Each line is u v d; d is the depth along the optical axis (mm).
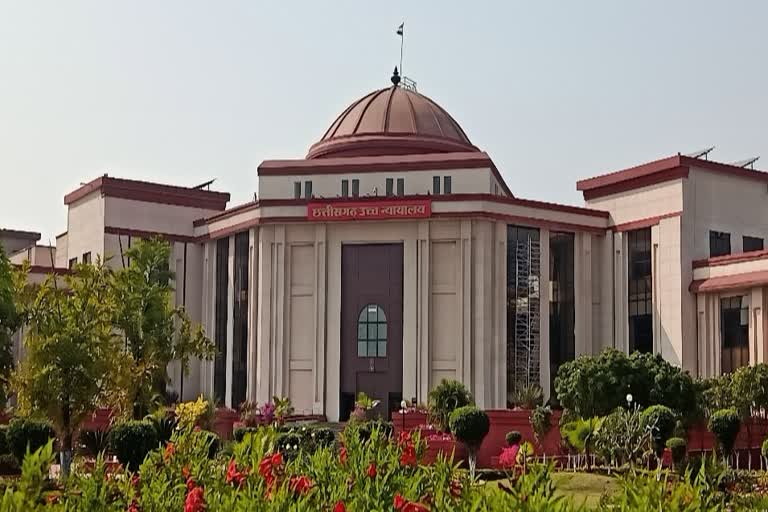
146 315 41500
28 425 29859
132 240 55531
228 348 53594
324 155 55906
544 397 49562
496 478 29609
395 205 49562
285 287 50938
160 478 9766
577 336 51656
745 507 9609
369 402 45062
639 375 38844
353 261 50812
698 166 50062
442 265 49844
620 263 52125
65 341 29859
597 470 29719
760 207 52531
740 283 46344
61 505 8562
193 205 57500
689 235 49375
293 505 8484
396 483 9438
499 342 49000
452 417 33906
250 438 11102
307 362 50375
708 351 48281
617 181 52438
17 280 37219
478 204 49000
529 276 50531
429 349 49062
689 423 38500
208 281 56188
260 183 52969
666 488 8414
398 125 55156
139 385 38375
